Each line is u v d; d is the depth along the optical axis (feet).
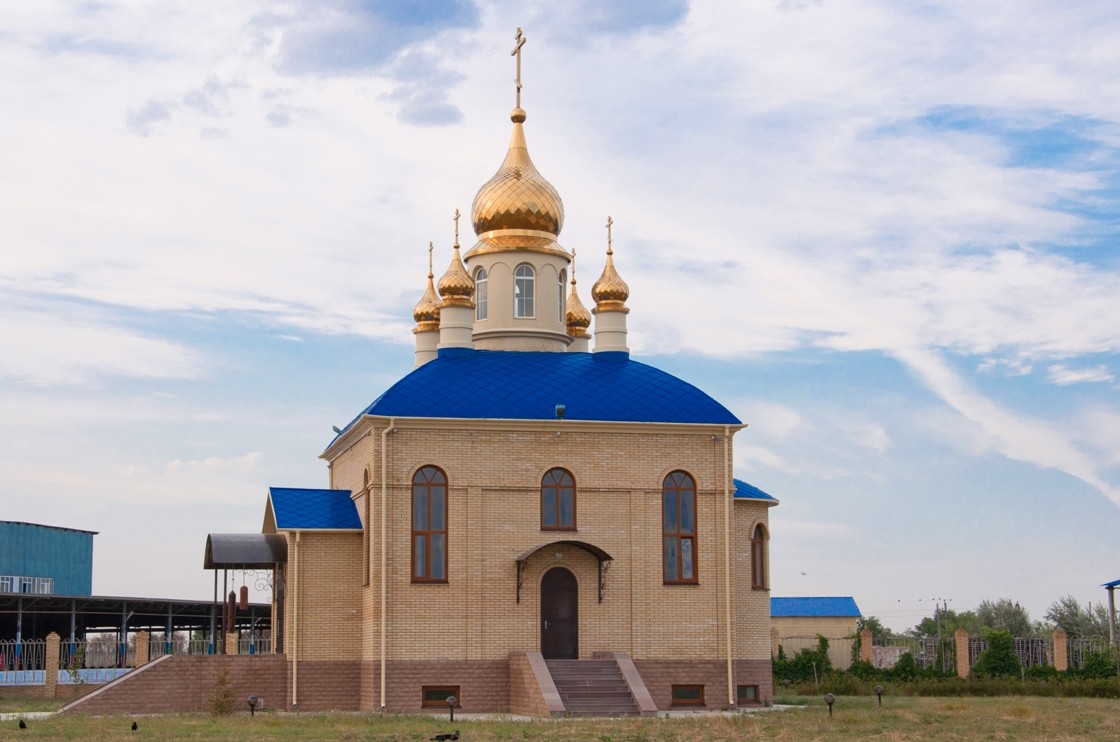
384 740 104.17
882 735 109.81
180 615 235.61
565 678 142.31
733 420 154.71
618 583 150.71
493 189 171.63
